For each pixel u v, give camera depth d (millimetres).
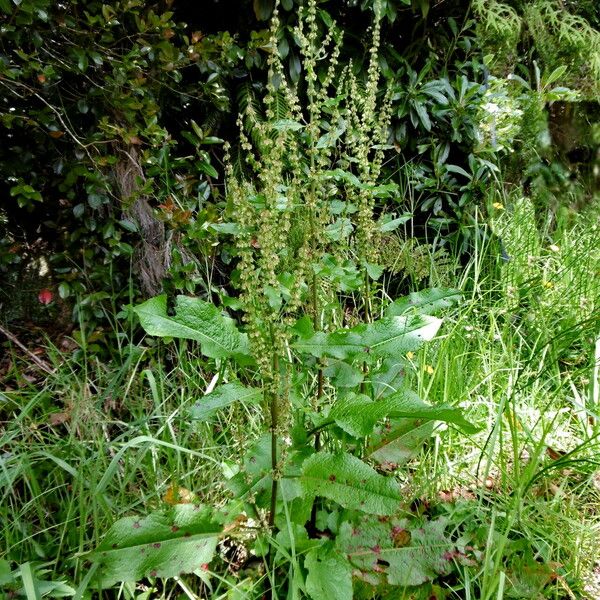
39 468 1651
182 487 1606
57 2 1900
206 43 2158
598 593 1501
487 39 4082
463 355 2217
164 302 1299
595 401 2123
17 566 1418
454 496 1715
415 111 2756
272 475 1283
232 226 1305
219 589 1439
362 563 1359
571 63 4711
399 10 2740
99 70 2031
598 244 3115
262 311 1241
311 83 1440
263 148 1367
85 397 1819
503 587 1300
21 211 2297
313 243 1494
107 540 1215
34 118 1984
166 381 2010
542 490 1784
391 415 1338
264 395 1266
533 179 3902
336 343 1280
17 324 2240
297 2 2402
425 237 2910
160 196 2174
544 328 2416
